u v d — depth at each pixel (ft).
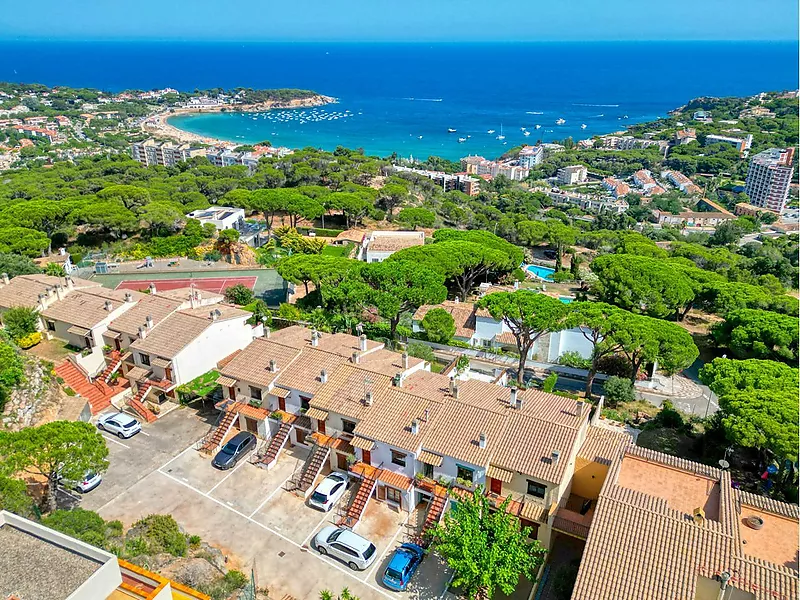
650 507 108.58
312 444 153.48
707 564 95.25
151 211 339.36
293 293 272.31
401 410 139.95
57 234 335.06
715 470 126.11
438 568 120.67
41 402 155.94
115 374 186.09
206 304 203.82
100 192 381.19
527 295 194.39
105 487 141.08
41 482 136.36
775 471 149.18
